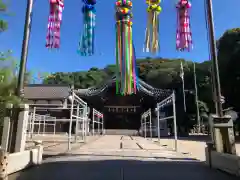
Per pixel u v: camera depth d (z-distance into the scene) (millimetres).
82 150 6953
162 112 26453
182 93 31922
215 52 4062
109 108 31906
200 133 26984
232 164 3305
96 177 3168
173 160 4875
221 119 3805
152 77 35312
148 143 11336
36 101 26094
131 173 3445
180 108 30484
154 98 29594
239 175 3145
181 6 4633
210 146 4008
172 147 8969
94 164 4223
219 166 3678
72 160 4734
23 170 3592
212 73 4117
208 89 30516
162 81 34375
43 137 15109
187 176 3268
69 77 46500
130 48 4805
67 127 24922
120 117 32500
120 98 31688
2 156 2791
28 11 3939
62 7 4488
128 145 9555
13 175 3225
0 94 5879
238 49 18344
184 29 4555
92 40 4727
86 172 3490
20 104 3670
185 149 8047
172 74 34219
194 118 29594
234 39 18719
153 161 4668
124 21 4871
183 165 4184
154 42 4703
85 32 4711
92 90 30500
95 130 29469
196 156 5926
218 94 3930
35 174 3316
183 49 4531
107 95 31766
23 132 3670
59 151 6656
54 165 4094
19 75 3752
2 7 5832
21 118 3645
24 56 3799
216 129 3873
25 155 3678
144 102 31172
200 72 32531
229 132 3680
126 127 32344
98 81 43781
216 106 3957
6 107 3656
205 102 30828
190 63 37906
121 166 4035
